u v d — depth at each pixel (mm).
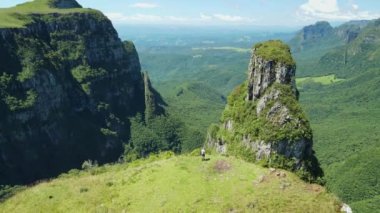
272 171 89938
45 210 89938
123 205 84438
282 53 132750
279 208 75750
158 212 78250
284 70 128875
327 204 80562
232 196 79312
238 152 127500
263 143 119438
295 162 114562
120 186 93312
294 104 123062
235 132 135500
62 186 100750
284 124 119562
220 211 75188
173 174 89688
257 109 131000
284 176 89062
